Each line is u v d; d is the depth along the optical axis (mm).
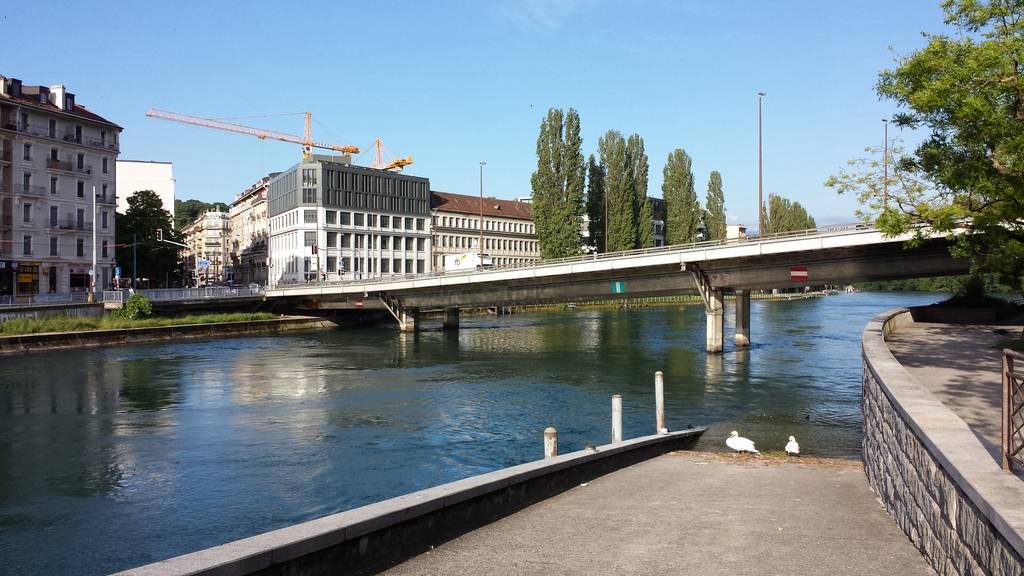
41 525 13922
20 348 46719
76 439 21609
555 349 48469
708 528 7645
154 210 93188
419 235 116562
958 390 12594
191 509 14867
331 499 15492
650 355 43531
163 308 64500
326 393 30562
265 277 125312
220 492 16062
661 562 6465
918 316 31781
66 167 73000
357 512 6512
